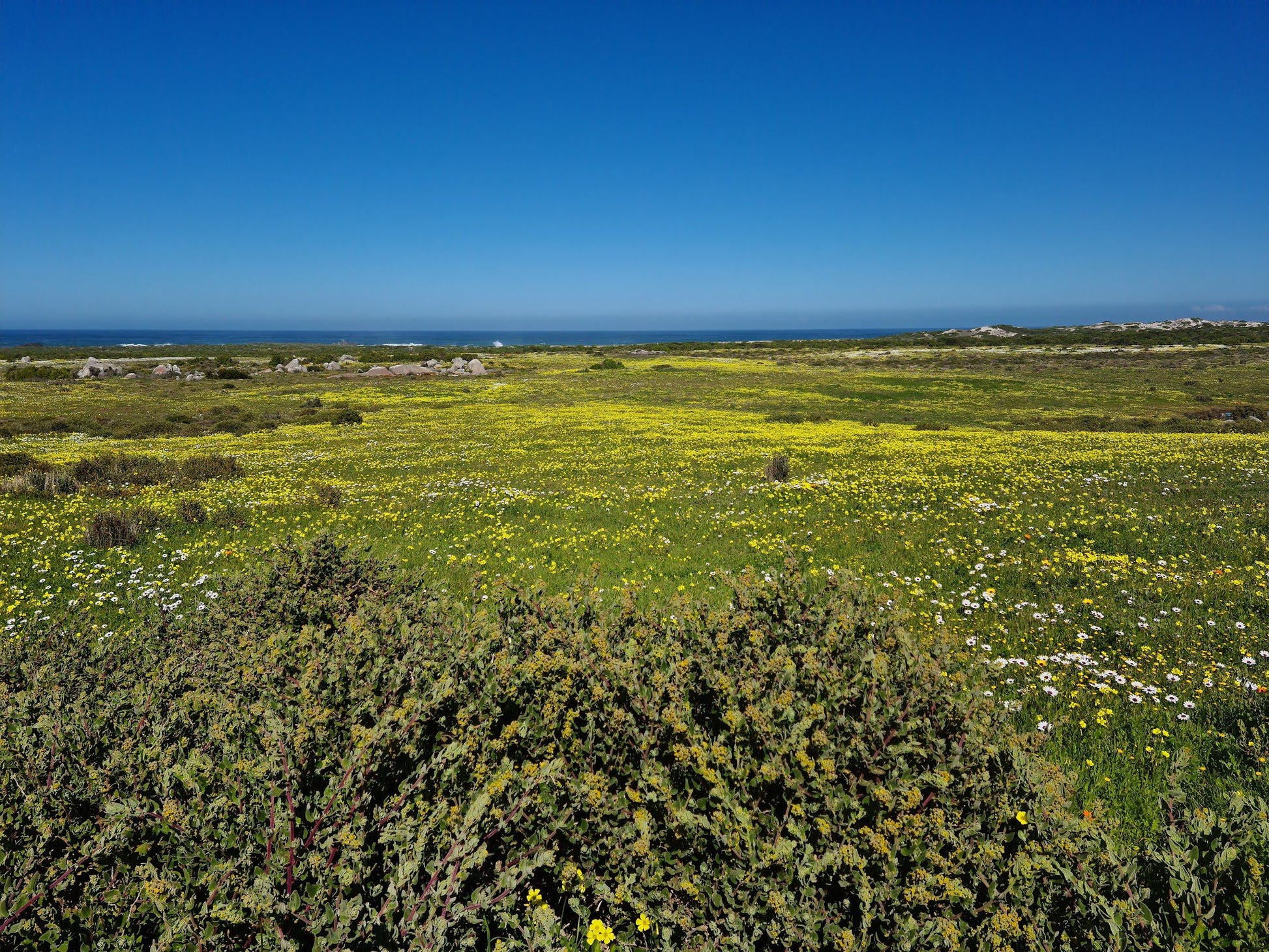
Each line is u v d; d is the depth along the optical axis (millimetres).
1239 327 149500
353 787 3061
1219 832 3143
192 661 5039
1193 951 2543
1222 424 40094
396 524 14359
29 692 3984
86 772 3244
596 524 14195
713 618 4418
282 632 4766
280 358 97188
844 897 2969
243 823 2857
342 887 2684
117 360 100312
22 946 2516
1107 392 63375
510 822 3195
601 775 3436
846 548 11758
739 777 3182
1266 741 5059
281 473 23688
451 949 2754
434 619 5484
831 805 2945
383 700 3719
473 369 85188
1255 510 12977
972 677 4324
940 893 2893
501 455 27891
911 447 28000
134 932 2693
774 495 16875
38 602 9367
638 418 45062
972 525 13016
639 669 4008
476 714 3777
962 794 3139
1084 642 7629
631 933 3166
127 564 11289
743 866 3002
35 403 54406
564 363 101125
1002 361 99938
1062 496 15531
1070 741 5531
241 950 2613
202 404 55094
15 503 17188
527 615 5012
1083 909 2799
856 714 3557
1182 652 7215
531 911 3119
